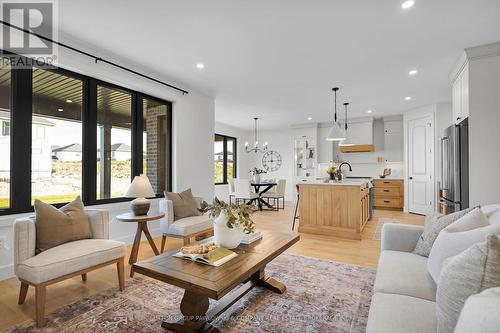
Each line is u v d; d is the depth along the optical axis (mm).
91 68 3141
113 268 2814
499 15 2438
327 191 4320
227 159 8797
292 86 4539
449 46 3062
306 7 2320
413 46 3066
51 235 2127
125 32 2766
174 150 4410
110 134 3641
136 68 3680
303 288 2350
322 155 8078
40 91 2975
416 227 2146
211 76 4082
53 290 2303
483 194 3035
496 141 2986
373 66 3666
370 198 5609
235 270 1664
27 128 2744
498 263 846
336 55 3318
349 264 2945
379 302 1311
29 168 2752
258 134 9664
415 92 4879
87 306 2043
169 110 4441
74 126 3250
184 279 1533
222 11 2383
